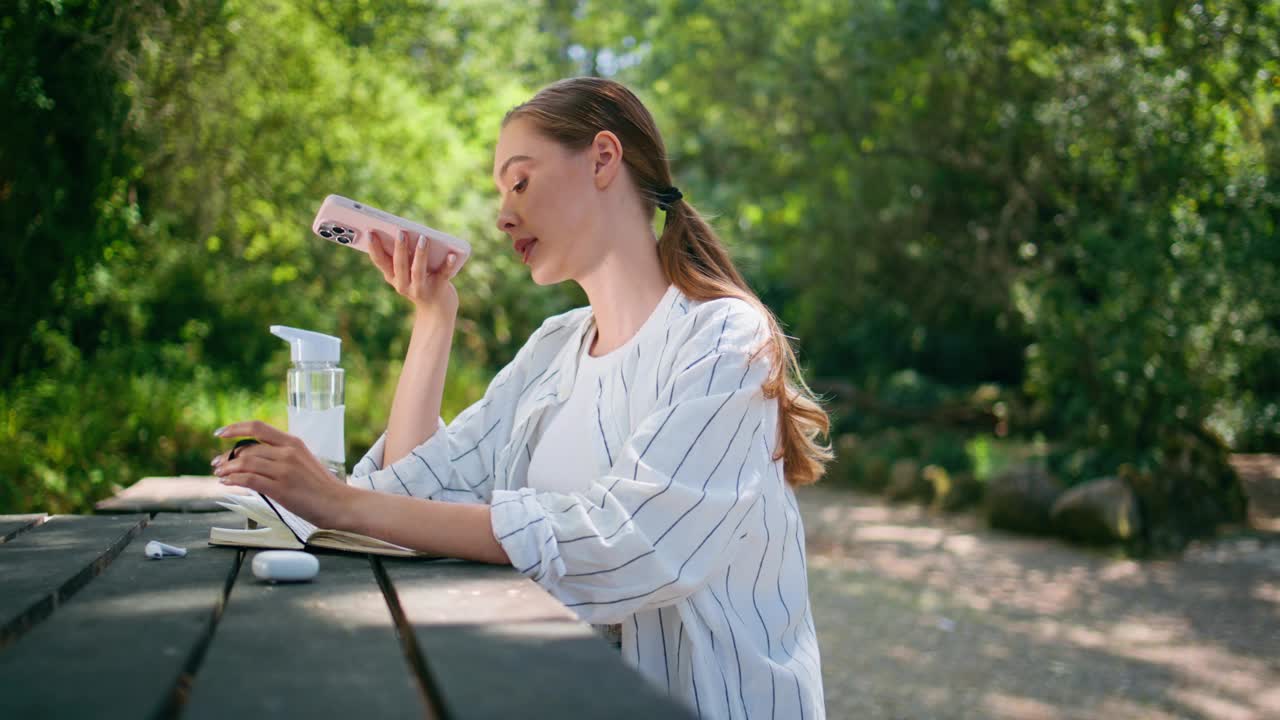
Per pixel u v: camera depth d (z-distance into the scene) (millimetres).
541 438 1612
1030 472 9273
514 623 998
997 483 9344
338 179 8141
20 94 4941
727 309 1457
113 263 6977
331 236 1711
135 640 929
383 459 1758
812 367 15641
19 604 1080
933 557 7977
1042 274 9625
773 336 1446
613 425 1494
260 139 7562
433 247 1701
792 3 11398
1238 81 7844
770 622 1430
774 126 11812
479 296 10906
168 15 5832
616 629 1461
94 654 879
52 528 1672
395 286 1729
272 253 8945
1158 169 8516
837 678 4797
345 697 761
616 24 13719
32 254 5730
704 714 1327
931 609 6250
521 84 10578
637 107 1574
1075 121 8656
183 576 1253
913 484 10969
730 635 1364
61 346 6738
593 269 1569
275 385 9086
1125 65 8391
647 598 1288
